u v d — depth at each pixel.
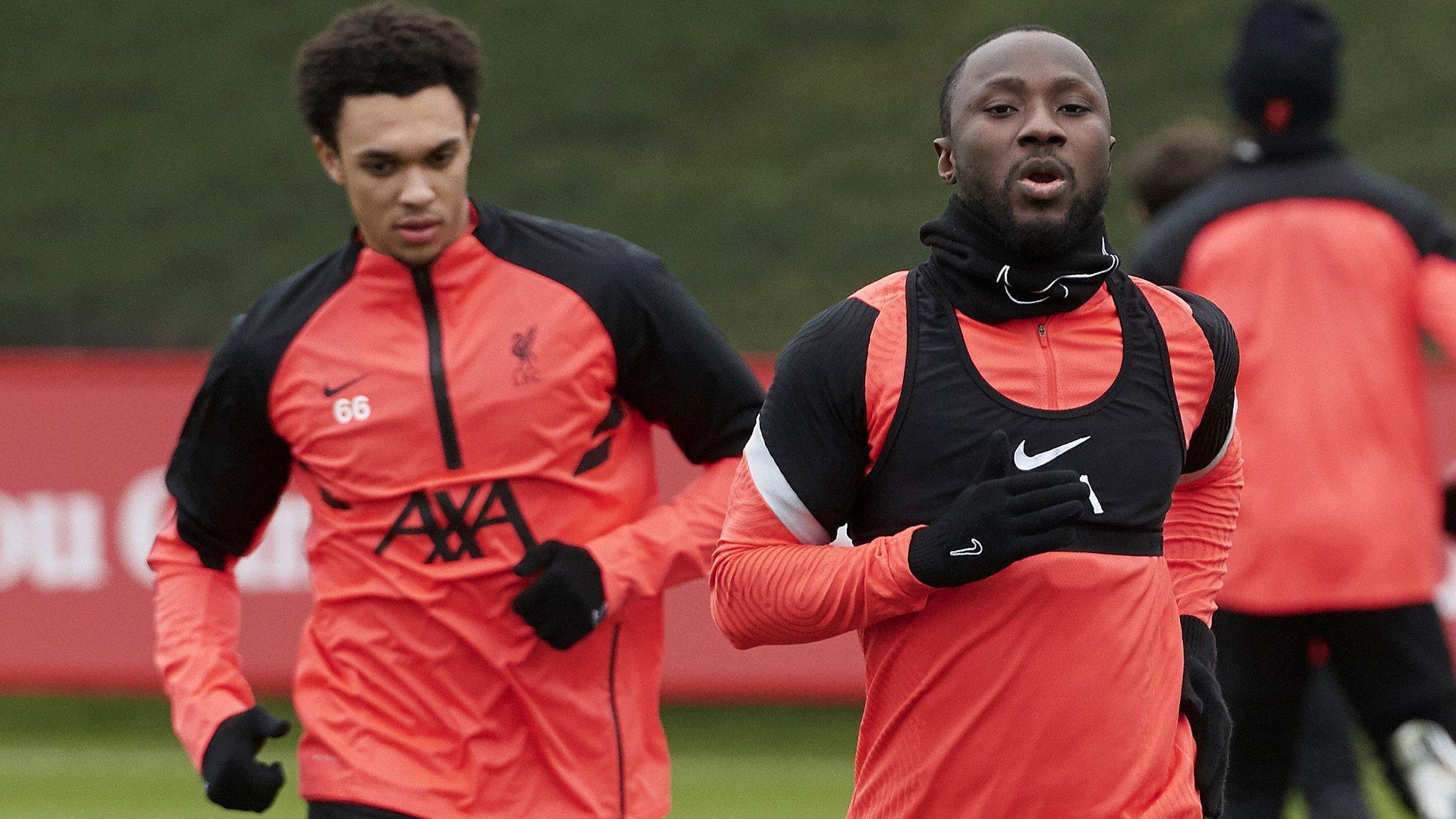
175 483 12.27
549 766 11.56
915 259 42.16
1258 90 16.73
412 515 11.50
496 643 11.46
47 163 44.50
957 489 8.95
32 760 30.72
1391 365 16.36
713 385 12.11
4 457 30.34
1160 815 9.16
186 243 42.91
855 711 35.28
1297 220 16.52
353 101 11.23
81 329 41.56
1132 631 9.06
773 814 25.22
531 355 11.62
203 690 11.88
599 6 47.97
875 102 46.38
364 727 11.51
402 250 11.48
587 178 44.34
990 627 8.98
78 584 30.23
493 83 46.34
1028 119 8.85
